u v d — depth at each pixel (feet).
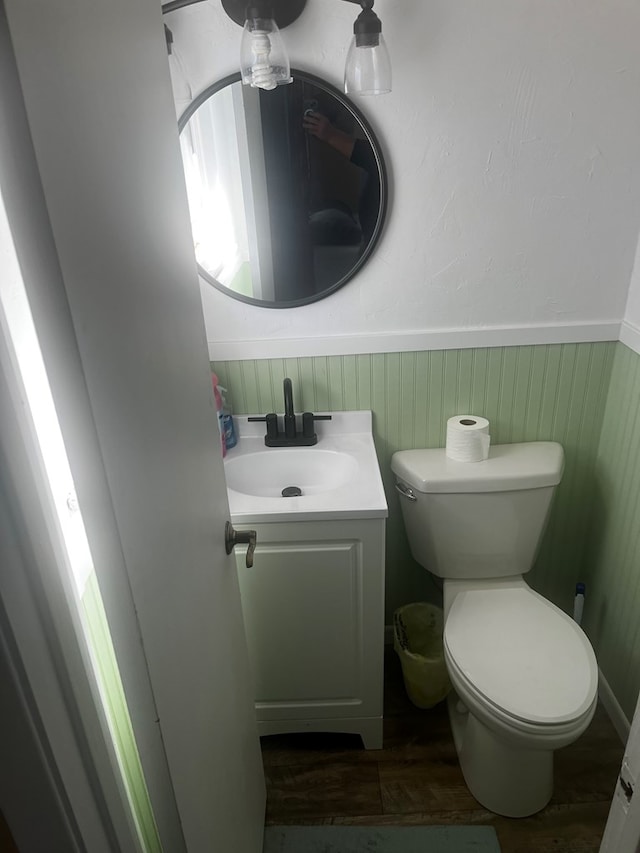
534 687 4.76
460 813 5.38
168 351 2.79
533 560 5.99
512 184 5.12
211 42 4.71
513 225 5.27
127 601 2.24
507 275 5.47
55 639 1.86
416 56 4.71
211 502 3.56
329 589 5.25
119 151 2.22
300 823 5.38
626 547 5.65
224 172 5.08
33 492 1.73
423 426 6.10
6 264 2.30
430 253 5.38
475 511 5.62
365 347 5.74
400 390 5.94
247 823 4.45
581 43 4.64
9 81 1.49
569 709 4.57
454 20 4.60
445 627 5.41
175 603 2.78
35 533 1.74
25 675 1.75
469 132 4.94
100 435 1.98
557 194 5.15
